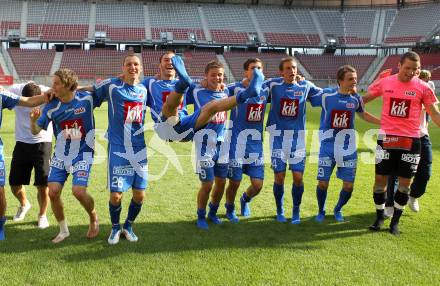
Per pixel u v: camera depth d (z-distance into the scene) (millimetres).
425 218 5594
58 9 37562
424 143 5562
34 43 35812
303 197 6664
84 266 4004
